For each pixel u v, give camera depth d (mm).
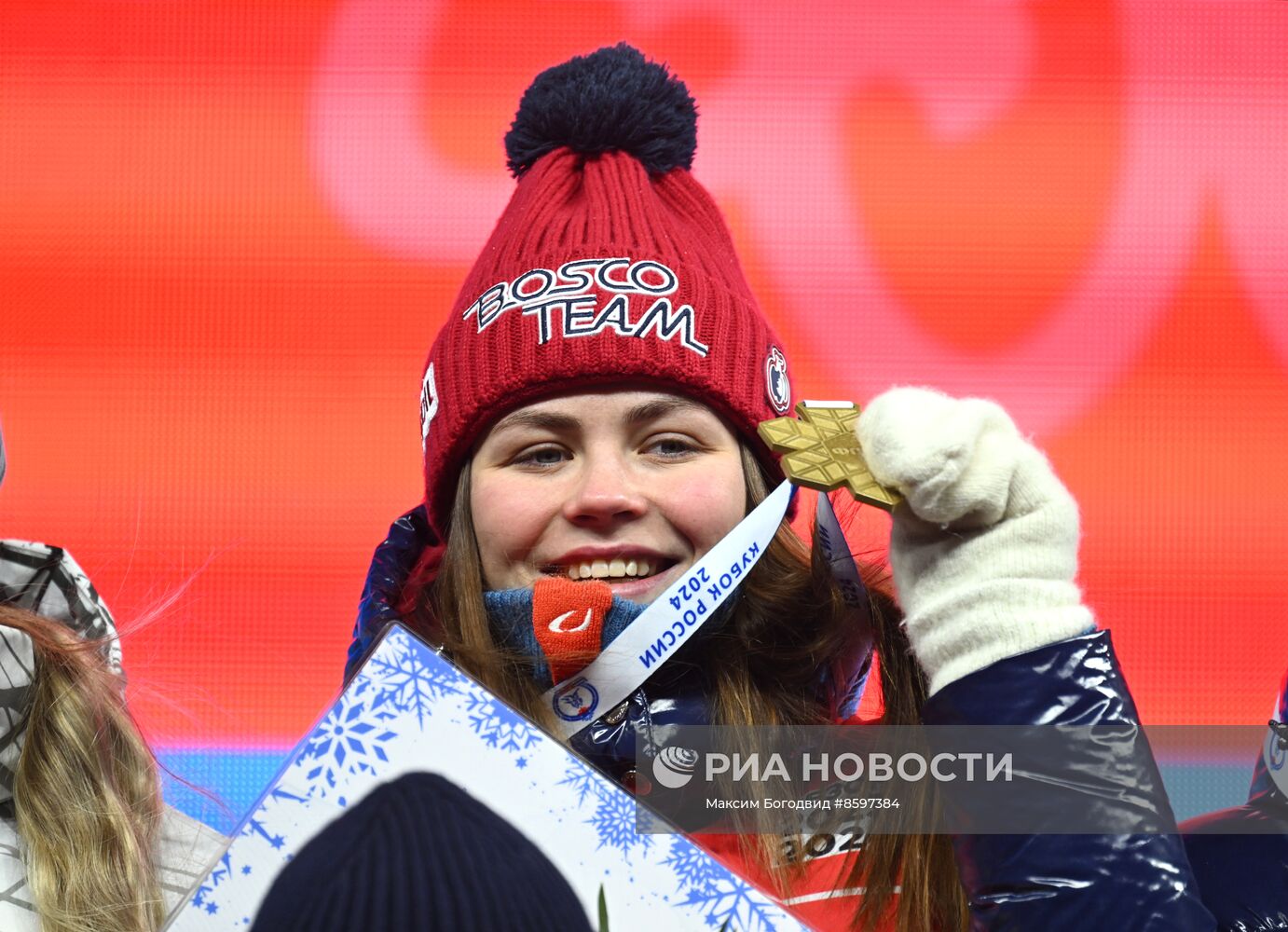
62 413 10258
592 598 5105
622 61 6332
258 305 10367
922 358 10430
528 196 6145
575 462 5477
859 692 5785
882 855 4984
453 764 3990
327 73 10508
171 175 10438
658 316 5555
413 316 10375
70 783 5078
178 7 10516
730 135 10492
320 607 10102
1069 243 10523
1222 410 10477
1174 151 10578
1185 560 10336
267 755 9750
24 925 4828
